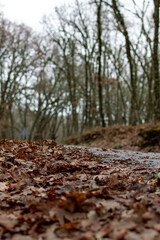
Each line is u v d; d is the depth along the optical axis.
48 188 3.19
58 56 26.17
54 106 29.59
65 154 6.18
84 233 1.83
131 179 3.52
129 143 13.70
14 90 27.70
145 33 16.67
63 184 3.39
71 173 4.26
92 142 16.45
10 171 4.20
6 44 26.81
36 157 5.43
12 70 27.66
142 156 6.65
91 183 3.43
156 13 13.94
